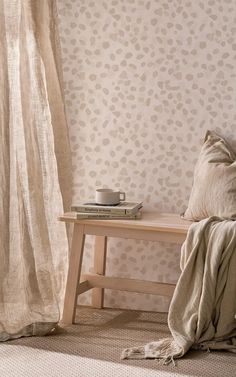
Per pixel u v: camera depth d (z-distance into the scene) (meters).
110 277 3.75
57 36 3.88
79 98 3.97
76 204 3.71
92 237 4.03
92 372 3.12
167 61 3.84
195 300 3.39
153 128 3.89
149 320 3.80
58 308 3.57
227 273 3.36
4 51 3.49
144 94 3.88
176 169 3.88
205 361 3.24
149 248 3.95
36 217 3.61
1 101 3.48
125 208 3.65
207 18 3.77
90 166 4.00
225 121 3.80
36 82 3.71
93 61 3.94
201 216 3.61
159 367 3.18
